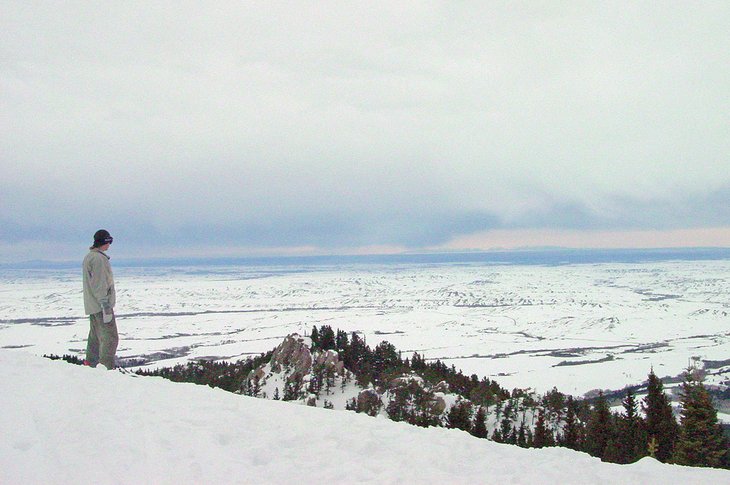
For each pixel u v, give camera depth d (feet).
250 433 28.55
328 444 28.09
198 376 286.87
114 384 37.37
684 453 119.14
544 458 30.48
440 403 193.16
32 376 36.65
